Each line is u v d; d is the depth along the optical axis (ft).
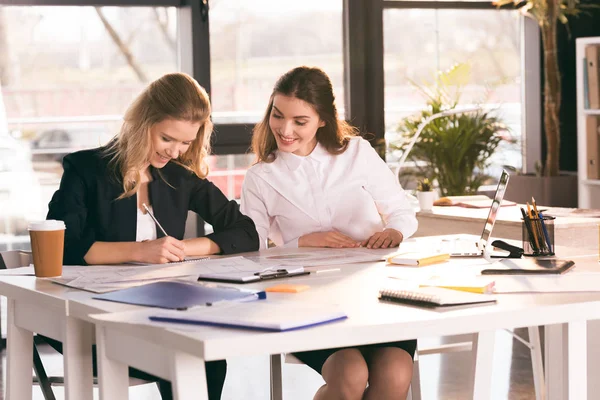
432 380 13.50
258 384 13.67
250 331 5.03
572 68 20.06
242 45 17.46
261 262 7.98
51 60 16.25
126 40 16.70
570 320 5.82
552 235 8.16
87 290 6.57
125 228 8.64
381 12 18.19
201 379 5.32
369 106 18.25
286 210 10.14
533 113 19.97
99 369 6.04
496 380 13.32
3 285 7.08
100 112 16.66
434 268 7.47
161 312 5.52
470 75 19.38
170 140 8.48
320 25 18.04
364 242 9.32
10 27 15.93
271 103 10.02
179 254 8.04
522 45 19.85
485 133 17.99
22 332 7.29
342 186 10.18
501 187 8.32
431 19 18.89
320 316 5.28
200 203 9.31
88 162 8.70
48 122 16.35
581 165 18.58
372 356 7.45
